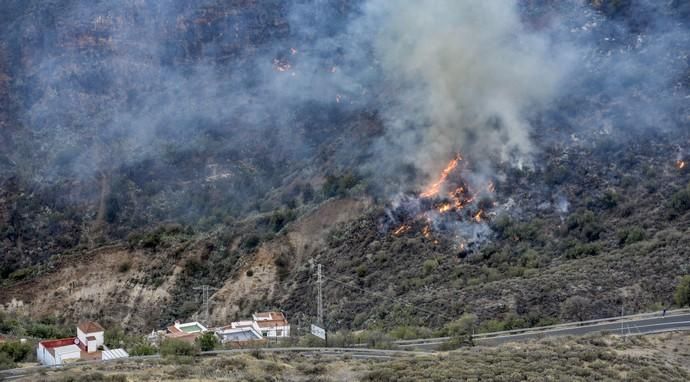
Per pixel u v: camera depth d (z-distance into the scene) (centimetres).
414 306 8400
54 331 8931
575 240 9350
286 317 9462
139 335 9481
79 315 11150
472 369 4875
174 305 10962
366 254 10256
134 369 5609
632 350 5631
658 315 6725
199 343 6944
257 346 7225
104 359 6600
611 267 8019
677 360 5431
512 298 7869
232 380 4981
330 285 9769
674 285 7306
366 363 5631
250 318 9606
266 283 10600
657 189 9788
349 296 9400
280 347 7012
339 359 6019
